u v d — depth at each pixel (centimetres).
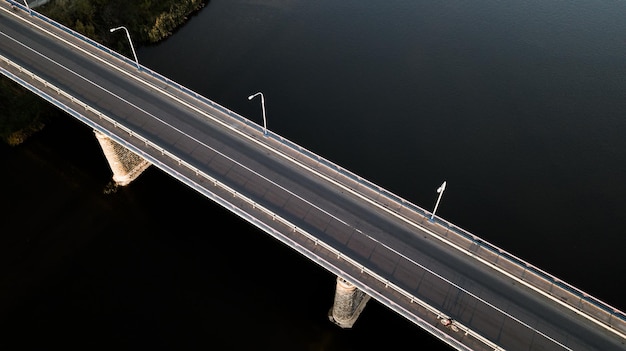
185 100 5919
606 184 6588
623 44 9056
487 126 7412
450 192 6462
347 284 4622
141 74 6262
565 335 3972
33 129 7350
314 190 4981
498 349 3819
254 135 5519
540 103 7812
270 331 5200
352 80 8231
